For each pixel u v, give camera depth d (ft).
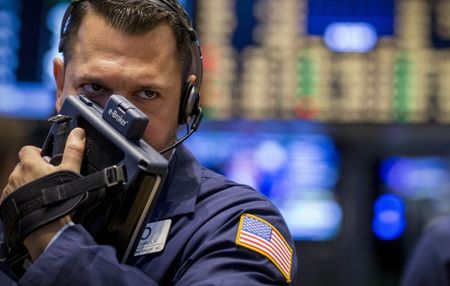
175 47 4.61
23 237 4.22
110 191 4.22
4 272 4.50
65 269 4.09
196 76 4.92
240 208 4.65
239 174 11.91
